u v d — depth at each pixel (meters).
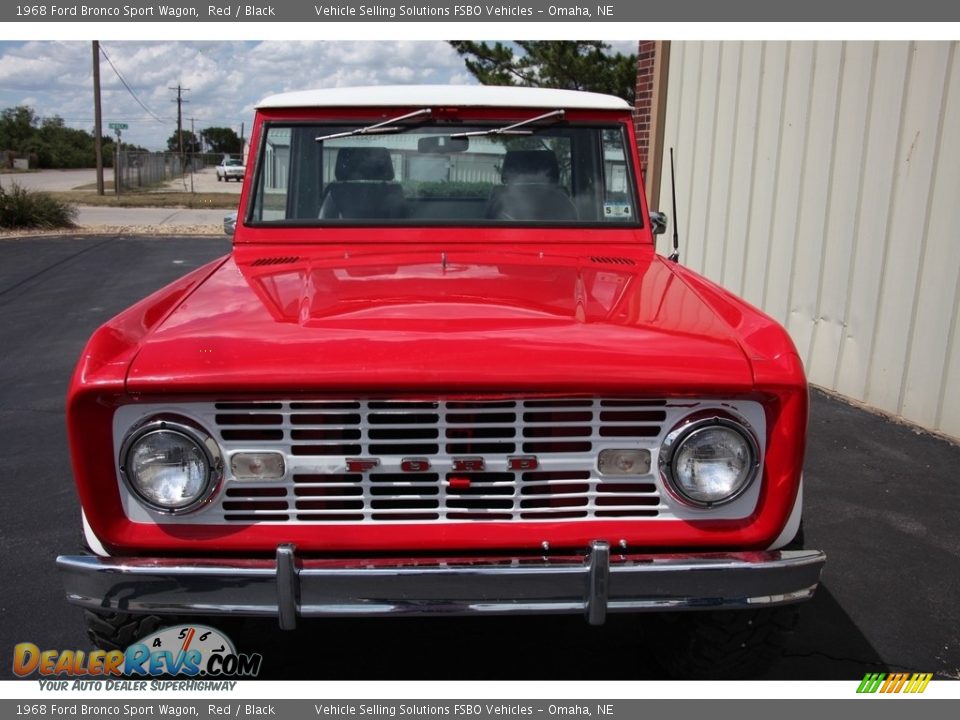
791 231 6.25
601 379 2.03
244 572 2.05
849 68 5.58
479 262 2.98
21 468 4.64
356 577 2.04
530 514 2.18
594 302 2.49
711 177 7.30
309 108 3.30
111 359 2.09
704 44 7.33
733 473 2.11
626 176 3.37
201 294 2.58
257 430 2.10
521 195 3.34
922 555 3.65
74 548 3.72
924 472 4.52
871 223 5.49
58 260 12.72
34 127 81.25
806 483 4.38
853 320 5.71
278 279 2.76
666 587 2.07
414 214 3.30
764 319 2.34
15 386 6.25
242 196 3.30
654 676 2.81
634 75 15.63
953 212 4.86
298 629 3.07
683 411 2.12
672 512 2.17
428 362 2.04
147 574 2.06
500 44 16.92
